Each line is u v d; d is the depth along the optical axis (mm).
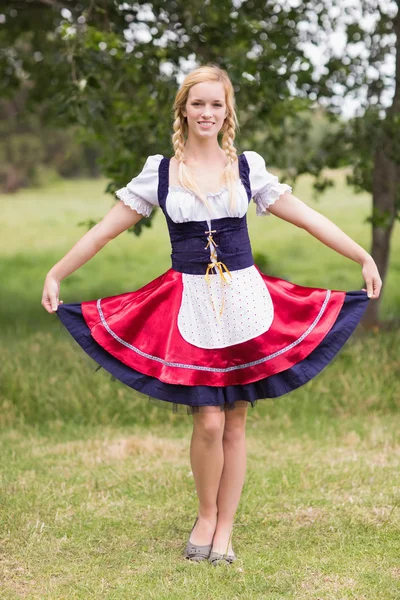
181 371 2895
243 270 3006
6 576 2959
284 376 2975
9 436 5145
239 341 2938
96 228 3078
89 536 3359
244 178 3021
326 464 4379
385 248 7613
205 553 3113
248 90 6250
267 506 3723
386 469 4254
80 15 6891
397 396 5672
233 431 3123
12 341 7254
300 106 6539
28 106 9523
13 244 18500
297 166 7711
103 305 3078
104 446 4844
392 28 7059
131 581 2906
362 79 6930
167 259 15859
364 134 6793
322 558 3096
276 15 6848
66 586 2863
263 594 2768
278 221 20781
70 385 5750
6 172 38344
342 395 5715
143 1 5961
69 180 45750
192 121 3002
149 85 6207
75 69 5668
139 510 3686
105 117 6047
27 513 3627
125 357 2980
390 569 2980
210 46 6344
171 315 2965
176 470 4281
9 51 9531
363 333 6992
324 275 13180
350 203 22578
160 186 3000
